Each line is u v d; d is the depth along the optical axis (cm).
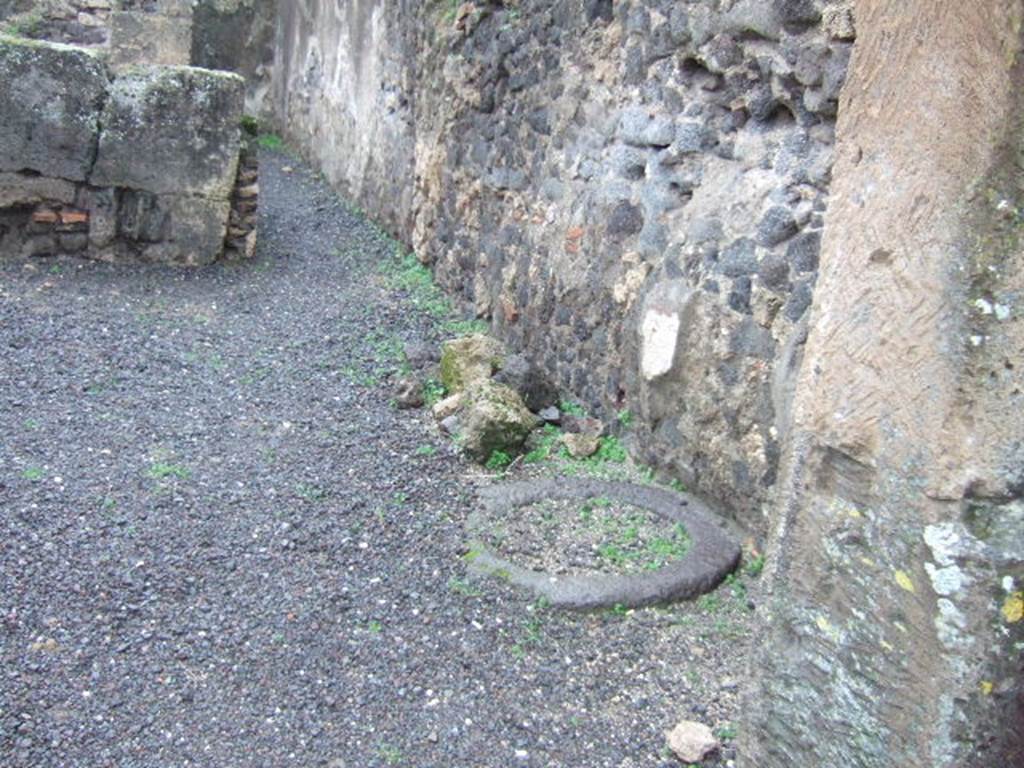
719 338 334
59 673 247
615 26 397
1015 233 157
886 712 178
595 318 411
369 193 730
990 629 163
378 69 706
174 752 227
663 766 234
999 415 160
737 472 331
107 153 572
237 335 502
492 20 505
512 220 488
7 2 907
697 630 286
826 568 189
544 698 255
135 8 809
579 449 391
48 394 409
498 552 319
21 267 564
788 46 302
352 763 229
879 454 177
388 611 286
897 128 174
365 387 452
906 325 171
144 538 309
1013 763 168
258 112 1059
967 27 160
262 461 371
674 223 359
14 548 294
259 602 285
